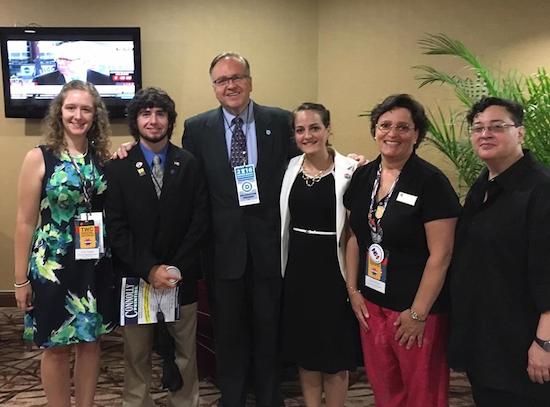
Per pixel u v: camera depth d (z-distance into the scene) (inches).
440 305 76.6
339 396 94.1
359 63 166.2
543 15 147.5
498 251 66.0
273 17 170.4
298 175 91.3
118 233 88.3
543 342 62.4
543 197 62.9
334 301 88.8
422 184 75.1
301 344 91.6
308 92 174.6
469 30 153.5
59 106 86.6
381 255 78.7
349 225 85.5
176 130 172.4
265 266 97.4
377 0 161.5
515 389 66.1
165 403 110.3
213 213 98.3
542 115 102.8
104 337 147.8
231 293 98.7
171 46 169.6
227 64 95.5
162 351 96.7
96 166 89.0
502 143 65.7
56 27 161.5
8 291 176.2
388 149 76.9
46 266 84.7
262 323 99.0
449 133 144.9
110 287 90.7
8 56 161.0
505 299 65.8
